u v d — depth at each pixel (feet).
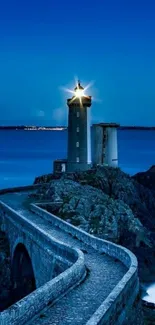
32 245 131.23
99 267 95.55
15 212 161.17
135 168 514.27
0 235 178.81
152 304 132.16
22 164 560.61
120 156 653.71
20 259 158.10
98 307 66.44
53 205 192.44
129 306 73.00
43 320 65.21
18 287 157.69
